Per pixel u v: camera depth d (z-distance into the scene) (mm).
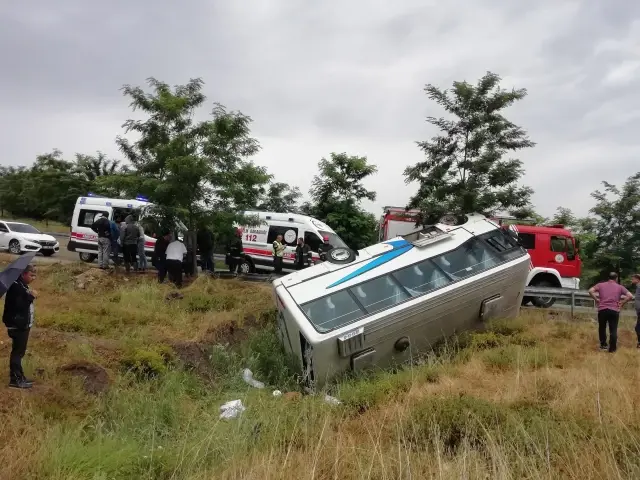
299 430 6762
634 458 5547
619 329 15039
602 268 24312
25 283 7586
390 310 11141
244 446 6438
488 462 5723
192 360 10742
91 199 23562
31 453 5824
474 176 21312
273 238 22391
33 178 45281
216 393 9688
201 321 12812
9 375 7809
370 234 29297
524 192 21203
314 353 10617
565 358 10836
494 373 9891
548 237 18969
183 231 18156
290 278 12195
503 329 12258
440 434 6453
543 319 14711
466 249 12633
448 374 9734
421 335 11578
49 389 7637
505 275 12469
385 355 11211
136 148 17781
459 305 11922
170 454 6348
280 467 5578
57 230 41688
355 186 29375
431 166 21938
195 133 17703
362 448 6152
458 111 21625
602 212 24922
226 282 17156
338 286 11609
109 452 6156
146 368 9500
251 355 11898
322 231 22031
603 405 7203
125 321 12180
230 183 17547
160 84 17734
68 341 9703
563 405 7301
